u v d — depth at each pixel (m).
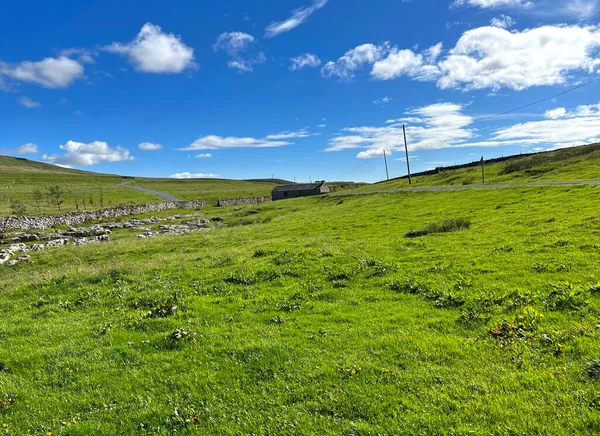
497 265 14.99
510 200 36.69
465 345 8.68
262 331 10.77
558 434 5.55
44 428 7.10
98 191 139.38
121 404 7.68
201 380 8.27
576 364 7.29
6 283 20.80
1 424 7.28
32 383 8.80
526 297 11.02
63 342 11.07
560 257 14.78
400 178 110.12
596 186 33.88
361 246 22.73
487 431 5.82
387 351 8.80
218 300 14.03
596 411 5.90
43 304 15.65
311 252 20.81
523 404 6.31
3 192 116.94
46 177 189.75
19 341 11.45
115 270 19.12
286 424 6.57
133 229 58.22
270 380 8.06
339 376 7.89
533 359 7.72
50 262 33.34
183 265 20.45
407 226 31.50
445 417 6.23
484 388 6.90
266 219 55.59
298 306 12.83
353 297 13.45
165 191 160.00
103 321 12.75
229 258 21.44
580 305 10.02
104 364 9.41
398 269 16.23
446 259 17.03
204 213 85.56
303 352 9.14
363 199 62.34
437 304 11.83
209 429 6.70
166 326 11.66
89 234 52.94
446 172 91.38
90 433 6.86
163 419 7.10
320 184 107.00
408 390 7.18
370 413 6.62
